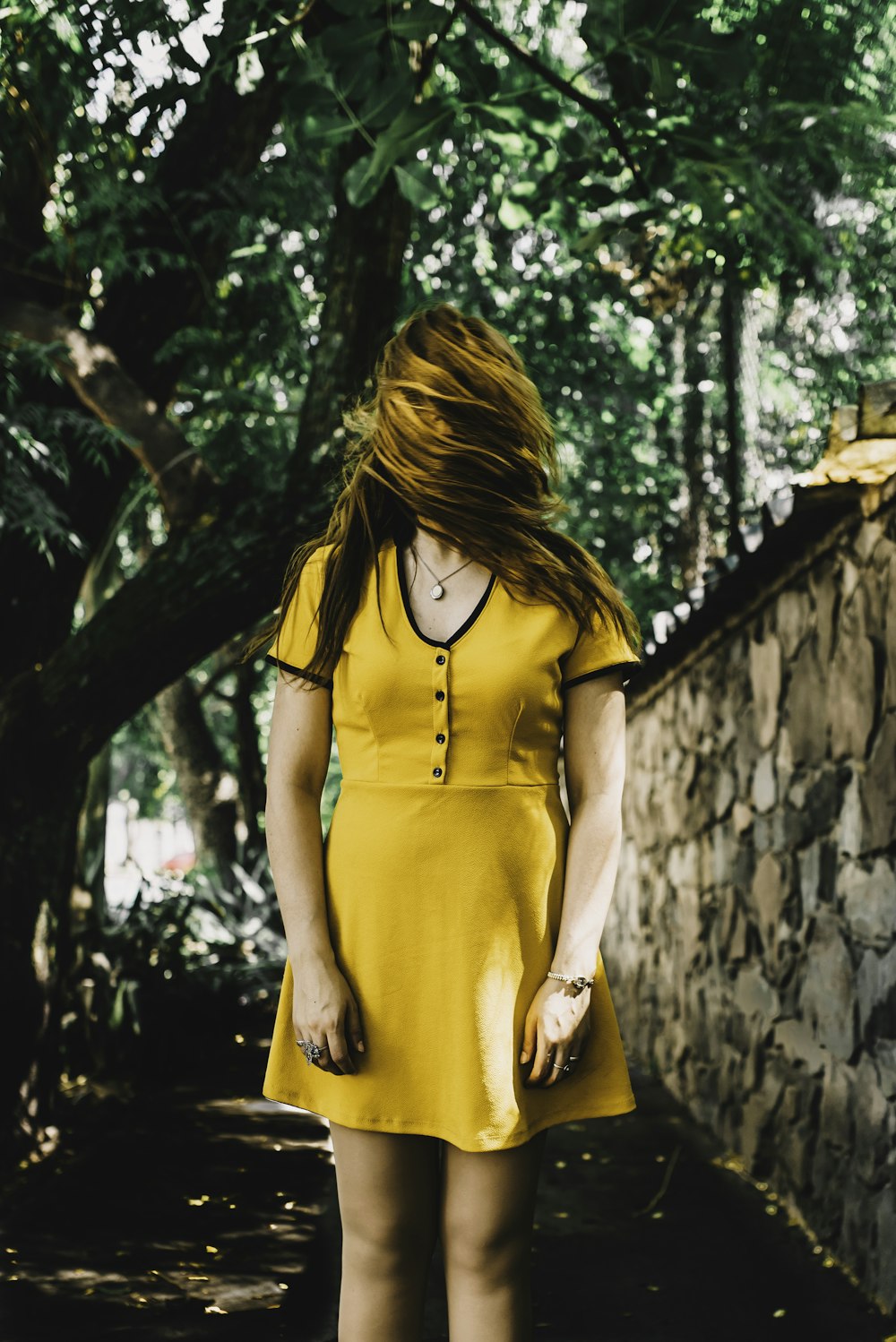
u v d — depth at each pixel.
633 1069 6.95
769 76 4.82
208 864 12.01
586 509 10.53
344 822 1.62
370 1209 1.60
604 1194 4.29
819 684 3.84
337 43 3.19
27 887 4.36
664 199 5.98
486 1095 1.52
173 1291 3.10
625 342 10.16
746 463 8.40
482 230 8.30
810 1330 3.02
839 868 3.63
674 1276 3.44
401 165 3.49
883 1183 3.19
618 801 1.63
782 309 7.32
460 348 1.66
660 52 3.10
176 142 5.20
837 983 3.62
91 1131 4.77
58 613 4.83
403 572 1.60
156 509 9.18
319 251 7.15
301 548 1.71
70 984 5.79
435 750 1.57
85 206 4.86
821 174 5.07
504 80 4.09
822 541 3.71
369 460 1.66
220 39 3.49
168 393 5.38
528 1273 1.61
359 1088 1.57
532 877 1.57
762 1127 4.45
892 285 7.23
